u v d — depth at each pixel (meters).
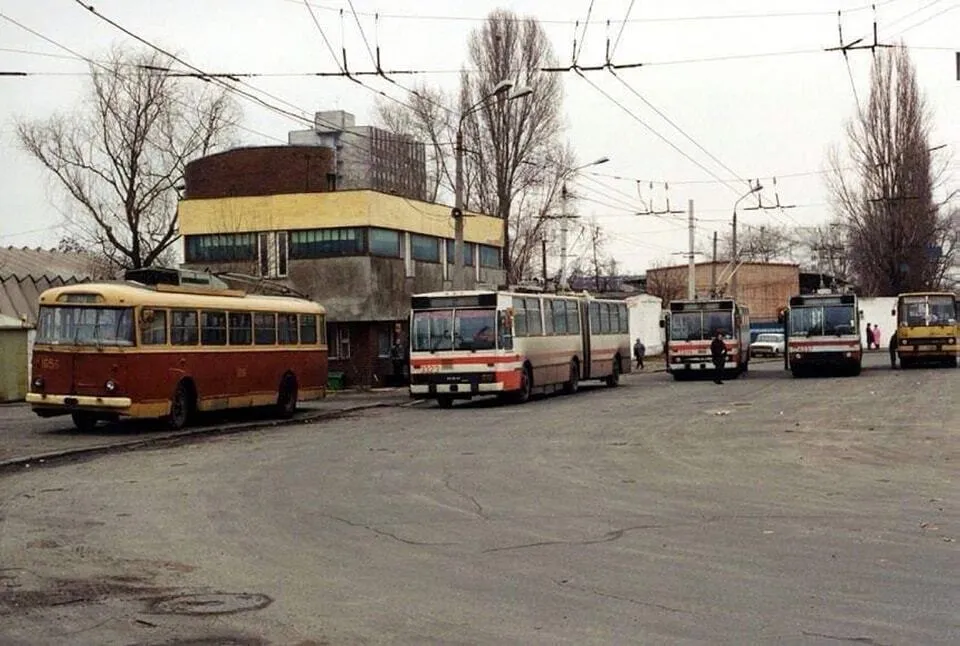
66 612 7.79
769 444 18.55
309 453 18.69
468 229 49.47
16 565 9.46
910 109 55.09
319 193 42.66
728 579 8.52
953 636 6.80
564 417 25.20
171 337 23.27
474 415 26.88
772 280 89.12
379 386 43.12
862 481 14.04
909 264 56.62
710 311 42.47
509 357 29.56
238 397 25.61
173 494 13.88
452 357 29.38
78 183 42.72
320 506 12.62
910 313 45.09
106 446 20.22
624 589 8.26
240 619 7.53
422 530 10.95
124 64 38.59
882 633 6.89
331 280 42.41
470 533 10.74
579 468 15.84
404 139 51.75
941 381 35.19
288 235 43.12
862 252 58.06
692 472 15.19
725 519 11.30
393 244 44.16
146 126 42.78
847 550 9.57
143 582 8.74
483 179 50.97
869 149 55.88
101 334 22.22
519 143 50.53
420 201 45.97
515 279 54.62
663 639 6.85
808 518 11.27
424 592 8.26
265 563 9.43
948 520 11.03
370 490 13.91
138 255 43.22
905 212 55.81
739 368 43.25
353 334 42.84
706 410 26.09
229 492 13.95
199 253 44.22
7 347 34.16
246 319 26.16
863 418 22.80
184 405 23.80
